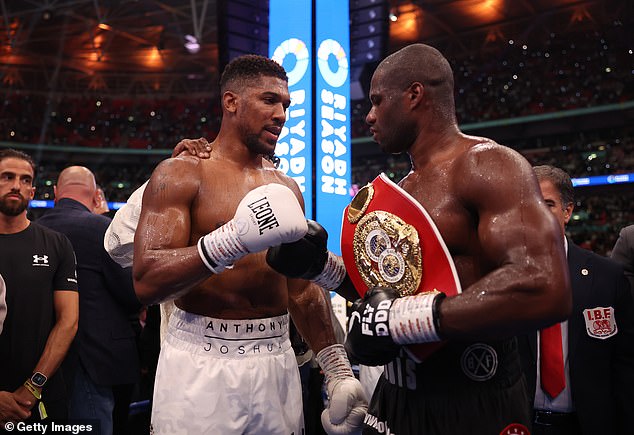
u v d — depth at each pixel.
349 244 1.62
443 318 1.31
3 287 2.52
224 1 5.51
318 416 3.76
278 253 1.65
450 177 1.48
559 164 18.77
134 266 1.75
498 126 19.52
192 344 1.88
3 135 21.94
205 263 1.64
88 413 3.05
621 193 17.48
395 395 1.56
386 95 1.59
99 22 18.67
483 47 21.16
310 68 4.61
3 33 19.34
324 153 4.63
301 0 4.70
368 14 5.99
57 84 23.45
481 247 1.46
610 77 18.80
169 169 1.87
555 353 2.20
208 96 24.22
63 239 3.03
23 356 2.76
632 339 2.18
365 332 1.39
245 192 1.99
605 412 2.13
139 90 24.16
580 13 18.56
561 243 1.32
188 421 1.81
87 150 22.36
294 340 3.01
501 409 1.45
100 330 3.13
